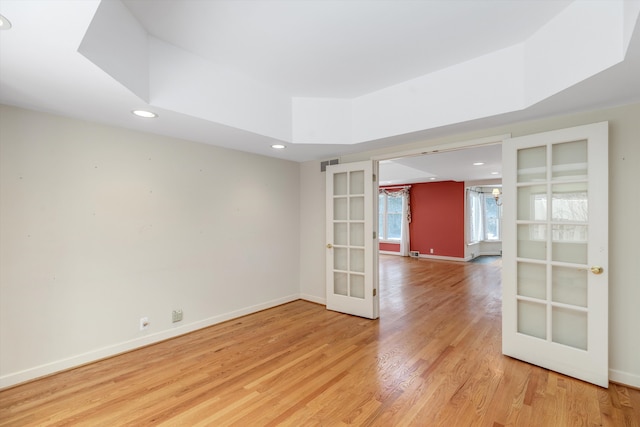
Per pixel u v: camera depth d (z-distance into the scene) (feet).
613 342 7.51
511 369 8.12
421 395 6.94
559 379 7.60
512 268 8.71
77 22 4.09
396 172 24.44
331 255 13.38
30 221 7.50
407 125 9.49
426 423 6.00
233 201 12.14
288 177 14.56
